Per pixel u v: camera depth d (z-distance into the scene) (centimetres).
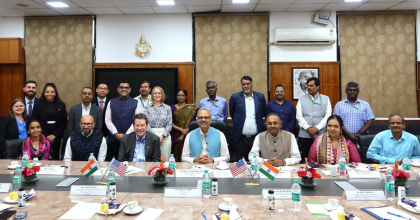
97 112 377
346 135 277
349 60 546
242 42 552
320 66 543
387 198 166
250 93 398
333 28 533
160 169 189
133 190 181
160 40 559
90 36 559
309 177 185
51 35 562
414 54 545
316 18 536
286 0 484
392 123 276
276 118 271
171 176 216
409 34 543
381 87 545
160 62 554
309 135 378
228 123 545
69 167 247
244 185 192
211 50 554
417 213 142
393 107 545
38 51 564
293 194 151
